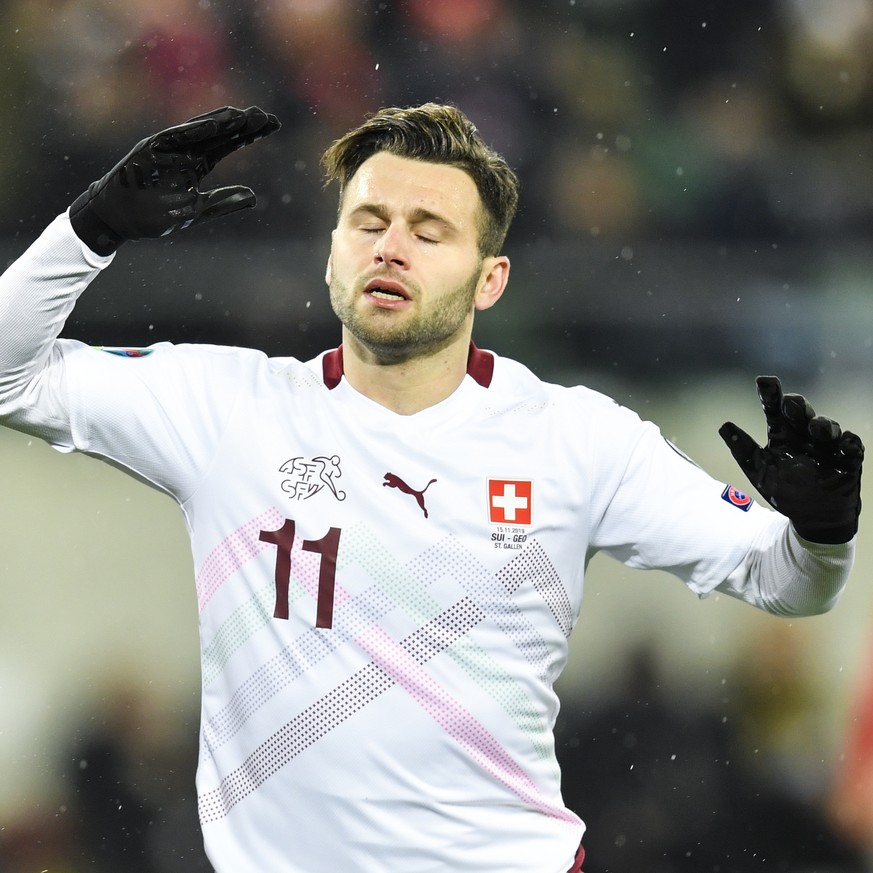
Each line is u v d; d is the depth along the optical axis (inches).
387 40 1159.0
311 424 365.1
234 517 360.8
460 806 356.8
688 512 373.7
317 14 1146.7
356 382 368.2
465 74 1167.6
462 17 1168.8
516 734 362.6
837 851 840.3
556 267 1093.8
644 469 374.9
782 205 1163.9
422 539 356.2
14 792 804.0
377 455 360.5
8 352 338.0
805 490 342.6
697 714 858.8
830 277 1132.5
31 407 352.5
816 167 1175.0
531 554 361.7
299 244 1047.6
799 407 336.8
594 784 849.5
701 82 1188.5
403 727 350.9
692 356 1066.7
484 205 372.2
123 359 367.9
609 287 1087.6
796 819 844.6
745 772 849.5
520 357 1064.8
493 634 358.9
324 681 350.9
